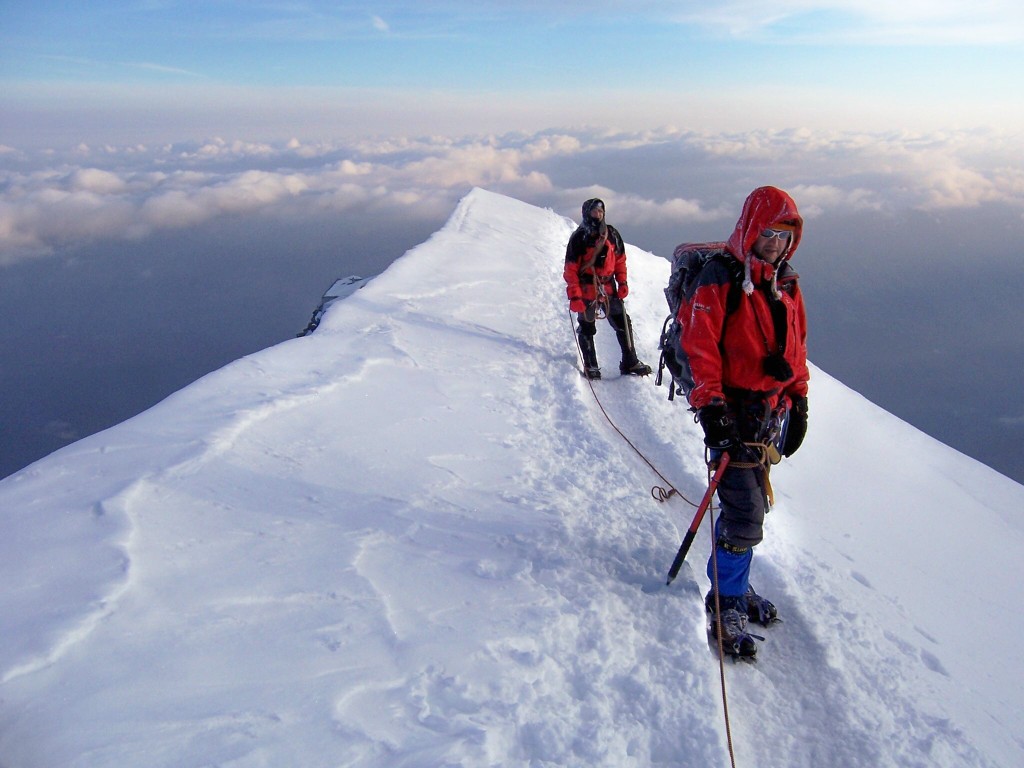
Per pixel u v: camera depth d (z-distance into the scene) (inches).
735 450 123.1
